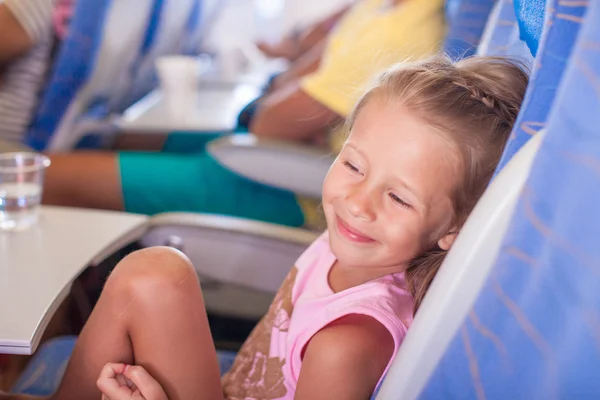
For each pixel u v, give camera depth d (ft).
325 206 2.57
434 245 2.48
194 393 2.67
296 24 11.55
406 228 2.37
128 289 2.57
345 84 5.11
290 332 2.71
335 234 2.53
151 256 2.65
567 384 1.29
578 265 1.25
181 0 7.64
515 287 1.42
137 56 6.81
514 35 2.71
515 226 1.42
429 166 2.32
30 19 5.11
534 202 1.37
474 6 3.63
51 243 3.01
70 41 5.24
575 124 1.26
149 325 2.57
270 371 2.84
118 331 2.62
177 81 6.29
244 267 4.37
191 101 6.44
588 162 1.23
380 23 5.07
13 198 3.19
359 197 2.40
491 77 2.44
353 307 2.46
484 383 1.50
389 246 2.42
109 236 3.14
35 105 5.57
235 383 3.01
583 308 1.24
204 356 2.67
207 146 4.99
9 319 2.30
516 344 1.41
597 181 1.21
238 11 10.71
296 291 2.89
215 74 8.96
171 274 2.59
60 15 5.59
